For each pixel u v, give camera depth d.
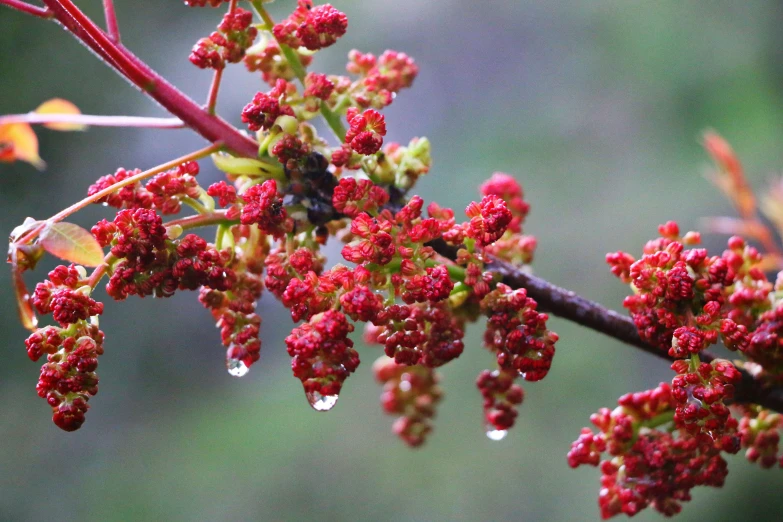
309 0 0.74
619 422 0.75
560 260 2.04
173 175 0.74
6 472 1.75
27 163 1.80
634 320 0.73
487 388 0.76
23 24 1.82
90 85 1.86
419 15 2.29
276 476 1.81
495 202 0.73
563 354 1.96
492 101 2.26
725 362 0.72
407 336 0.72
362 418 1.92
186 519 1.74
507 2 2.30
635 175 2.10
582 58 2.25
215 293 0.74
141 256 0.73
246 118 0.74
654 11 2.21
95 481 1.79
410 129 2.24
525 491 1.75
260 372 2.03
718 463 0.74
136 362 1.95
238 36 0.74
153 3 1.98
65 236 0.72
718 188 1.96
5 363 1.83
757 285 0.75
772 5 2.04
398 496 1.78
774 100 2.02
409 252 0.72
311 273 0.72
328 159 0.74
